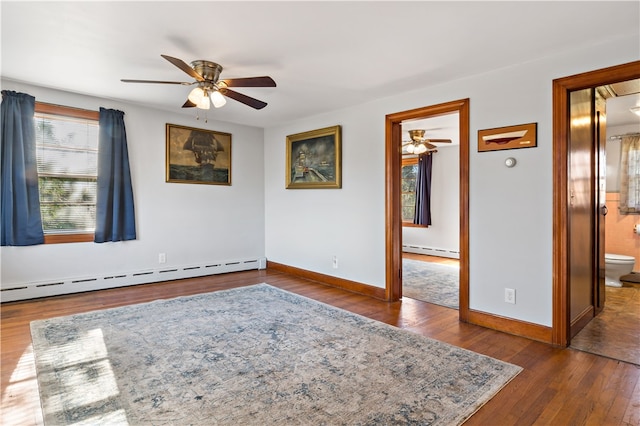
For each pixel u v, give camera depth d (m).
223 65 3.11
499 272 3.12
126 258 4.50
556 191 2.79
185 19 2.33
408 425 1.78
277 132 5.63
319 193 4.90
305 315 3.45
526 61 2.94
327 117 4.75
